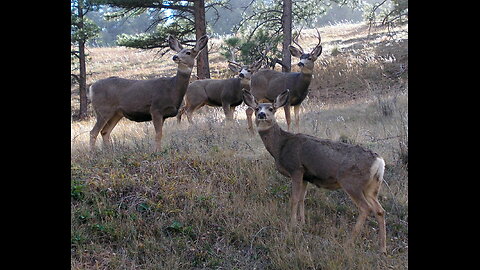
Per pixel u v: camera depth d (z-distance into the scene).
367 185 6.48
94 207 6.73
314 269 5.93
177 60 8.93
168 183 7.41
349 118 12.53
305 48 27.62
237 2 43.94
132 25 49.56
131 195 7.04
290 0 18.53
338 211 7.45
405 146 8.55
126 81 9.34
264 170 8.04
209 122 11.24
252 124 11.67
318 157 6.67
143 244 6.24
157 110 9.09
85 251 6.02
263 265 6.12
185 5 19.17
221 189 7.54
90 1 18.91
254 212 7.02
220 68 26.72
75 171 7.40
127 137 10.70
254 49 18.72
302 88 11.04
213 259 6.16
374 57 23.36
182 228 6.60
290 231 6.60
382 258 6.14
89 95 9.45
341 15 47.53
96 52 37.16
